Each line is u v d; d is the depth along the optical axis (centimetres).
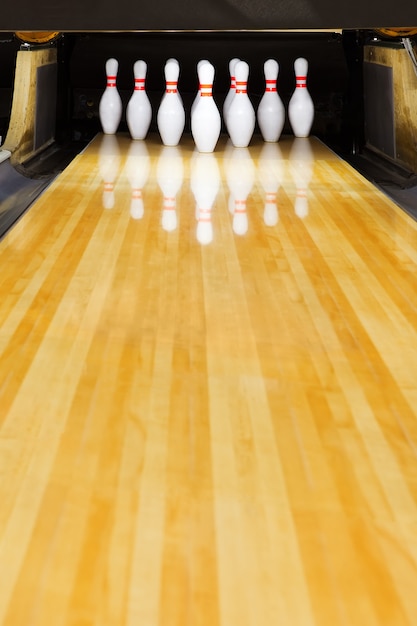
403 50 344
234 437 111
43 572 80
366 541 87
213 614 75
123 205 264
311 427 115
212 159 368
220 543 86
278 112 425
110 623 73
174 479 99
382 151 389
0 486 97
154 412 118
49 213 249
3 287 176
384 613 76
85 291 175
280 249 214
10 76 407
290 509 93
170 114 406
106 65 436
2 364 134
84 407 119
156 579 80
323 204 273
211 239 223
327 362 139
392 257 207
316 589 79
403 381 132
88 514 91
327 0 200
